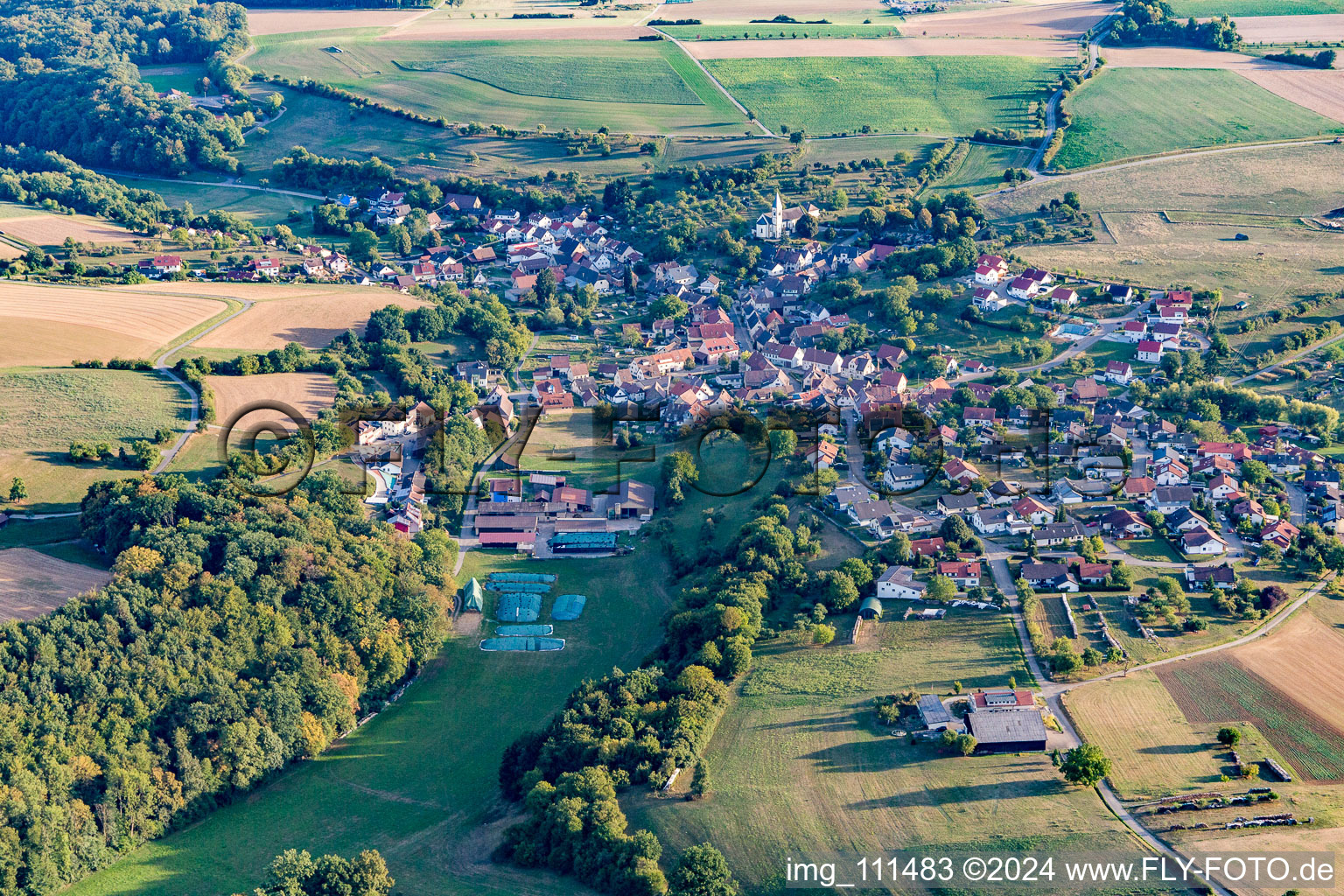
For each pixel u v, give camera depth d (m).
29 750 160.38
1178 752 158.38
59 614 181.25
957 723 166.38
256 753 174.50
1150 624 189.38
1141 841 141.25
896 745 164.38
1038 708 165.62
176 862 160.00
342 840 164.00
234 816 169.75
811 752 164.62
